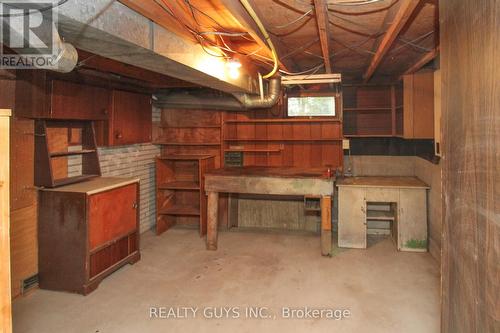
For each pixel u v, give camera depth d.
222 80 3.01
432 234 3.76
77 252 2.88
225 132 4.95
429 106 3.63
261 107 4.46
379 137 4.66
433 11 2.40
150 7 1.85
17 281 2.81
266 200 4.95
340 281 3.12
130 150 4.41
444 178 1.36
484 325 0.99
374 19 2.55
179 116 5.03
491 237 0.95
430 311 2.57
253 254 3.84
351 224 4.02
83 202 2.86
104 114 3.57
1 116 1.46
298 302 2.74
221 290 2.96
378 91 4.65
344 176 4.61
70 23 1.50
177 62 2.29
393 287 2.98
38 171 2.93
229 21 2.29
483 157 1.00
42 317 2.54
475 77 1.04
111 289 2.99
